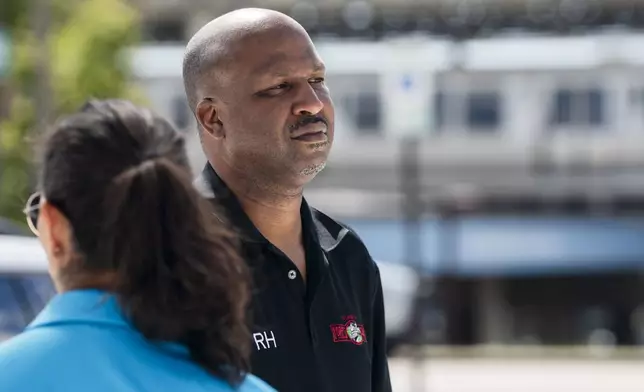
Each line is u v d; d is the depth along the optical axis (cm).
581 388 3362
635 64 6494
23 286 1284
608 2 6500
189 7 6550
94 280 459
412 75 2511
